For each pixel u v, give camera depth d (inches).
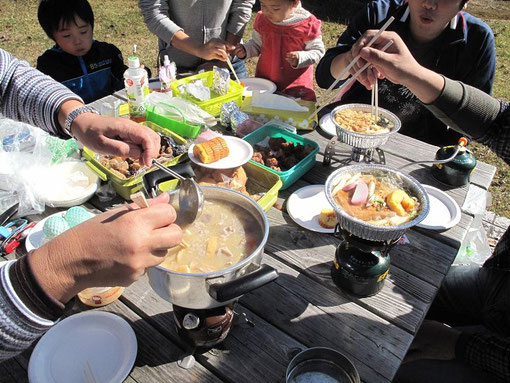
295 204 60.7
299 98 96.1
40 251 29.5
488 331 62.7
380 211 44.7
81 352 40.2
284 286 48.6
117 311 45.1
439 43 89.4
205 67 113.5
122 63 122.4
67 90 54.6
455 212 60.8
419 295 48.2
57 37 105.3
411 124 100.1
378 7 93.6
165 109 75.7
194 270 37.2
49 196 58.0
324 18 251.9
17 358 40.3
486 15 269.1
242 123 75.4
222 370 39.7
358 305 46.8
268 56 110.3
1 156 56.8
